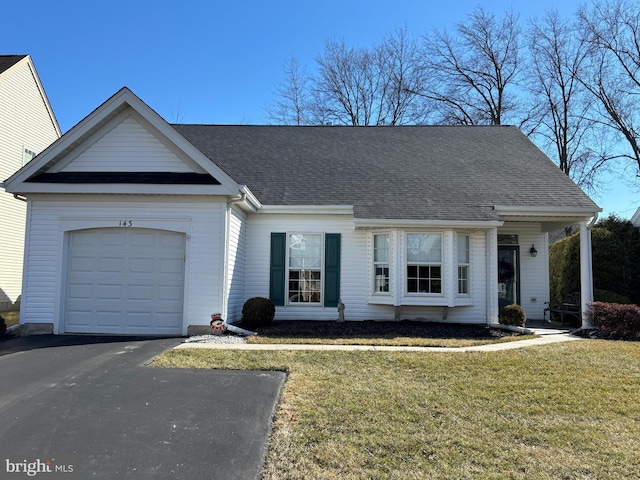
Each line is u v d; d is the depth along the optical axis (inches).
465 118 1248.8
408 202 479.8
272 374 263.1
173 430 182.2
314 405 210.4
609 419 200.7
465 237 483.8
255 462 157.9
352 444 171.2
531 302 551.2
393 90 1311.5
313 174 542.3
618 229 596.7
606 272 575.5
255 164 564.1
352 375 262.8
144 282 405.4
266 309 437.4
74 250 408.5
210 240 401.7
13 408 201.6
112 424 186.5
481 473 151.1
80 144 413.1
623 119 969.5
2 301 673.0
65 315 404.5
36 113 756.6
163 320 402.6
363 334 409.4
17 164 705.0
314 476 148.2
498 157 585.3
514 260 556.7
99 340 364.8
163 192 392.2
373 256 487.2
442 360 302.5
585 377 265.4
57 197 405.7
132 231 409.1
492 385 247.0
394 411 205.3
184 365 278.1
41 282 402.6
